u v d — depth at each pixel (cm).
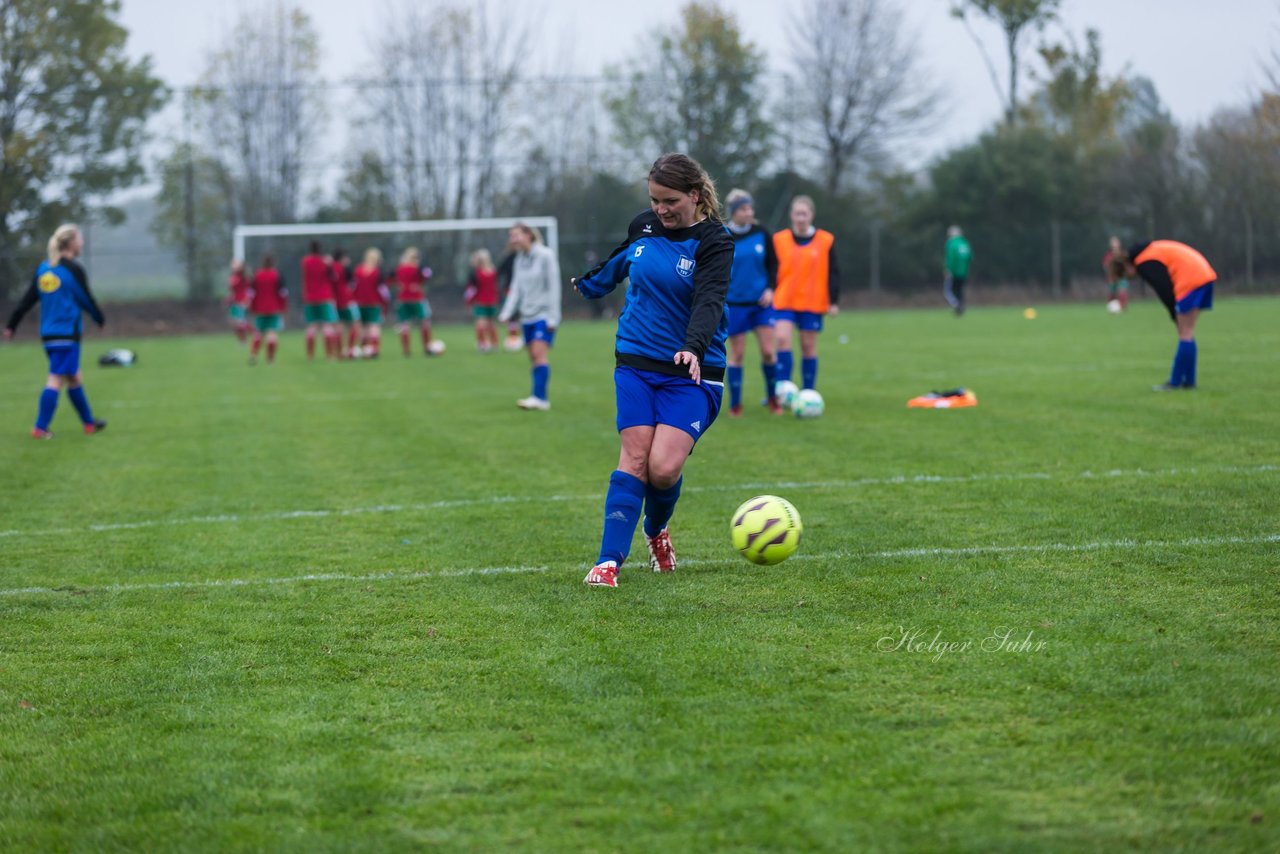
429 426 1645
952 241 4572
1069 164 6075
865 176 6600
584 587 758
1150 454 1209
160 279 5091
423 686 584
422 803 454
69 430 1700
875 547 845
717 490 1096
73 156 4931
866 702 540
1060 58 6550
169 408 1969
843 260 5766
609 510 755
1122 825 417
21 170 4828
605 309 5216
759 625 663
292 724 539
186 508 1088
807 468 1203
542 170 5375
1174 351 2542
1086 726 505
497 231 5241
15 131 4847
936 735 501
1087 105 6556
